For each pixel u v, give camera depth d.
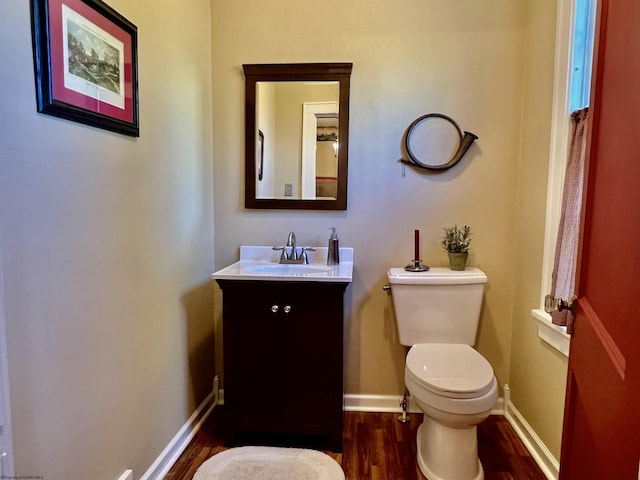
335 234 2.12
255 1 2.12
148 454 1.55
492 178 2.10
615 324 0.78
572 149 1.48
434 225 2.15
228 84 2.17
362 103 2.12
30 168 0.96
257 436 1.98
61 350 1.08
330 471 1.70
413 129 2.10
